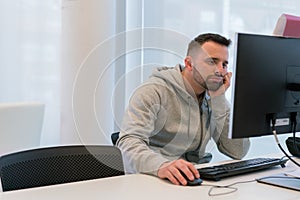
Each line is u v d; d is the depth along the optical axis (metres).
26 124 1.66
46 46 2.98
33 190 1.21
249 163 1.57
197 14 2.85
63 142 2.69
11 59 2.98
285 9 2.54
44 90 3.01
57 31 2.96
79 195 1.18
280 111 1.40
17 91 3.01
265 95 1.35
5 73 2.99
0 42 2.96
